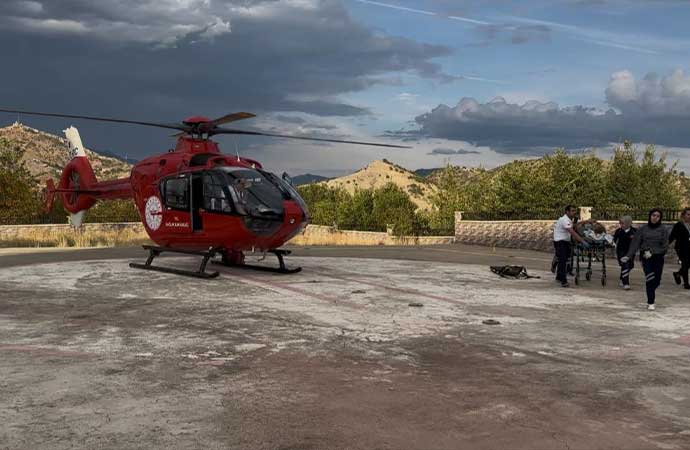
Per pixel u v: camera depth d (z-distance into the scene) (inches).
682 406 194.2
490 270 618.8
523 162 1414.9
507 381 220.8
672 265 718.5
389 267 647.1
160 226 565.0
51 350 261.4
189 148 573.3
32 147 5492.1
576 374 231.8
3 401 191.2
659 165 1390.3
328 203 1905.8
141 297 417.7
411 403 193.6
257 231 514.6
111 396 197.0
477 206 1529.3
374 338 293.0
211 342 280.2
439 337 297.6
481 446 158.7
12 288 457.4
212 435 163.6
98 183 745.6
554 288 493.7
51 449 153.0
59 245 1054.4
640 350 274.1
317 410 185.5
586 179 1327.5
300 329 312.8
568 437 166.1
